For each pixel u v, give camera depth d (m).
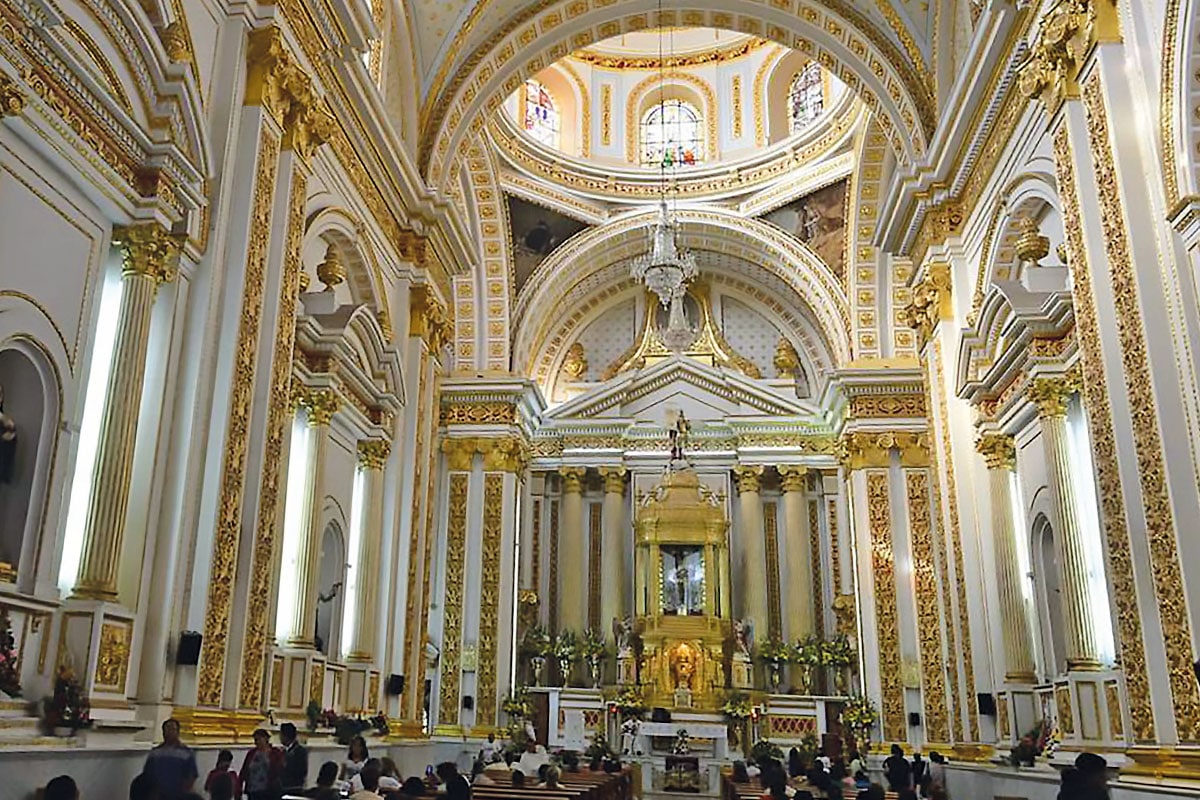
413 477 12.35
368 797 6.09
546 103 22.95
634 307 24.17
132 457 6.70
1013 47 9.48
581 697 19.25
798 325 23.59
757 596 20.94
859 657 17.64
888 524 17.56
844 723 16.88
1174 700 6.59
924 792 9.44
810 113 21.66
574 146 22.73
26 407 6.21
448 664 18.11
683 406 22.55
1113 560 7.35
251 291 7.94
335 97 10.04
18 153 5.87
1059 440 9.23
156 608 6.82
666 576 21.14
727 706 18.83
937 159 11.99
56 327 6.21
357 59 9.98
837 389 18.91
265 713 8.03
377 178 11.62
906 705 16.53
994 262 10.85
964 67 10.58
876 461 17.88
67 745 5.72
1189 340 6.65
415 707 12.19
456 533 18.91
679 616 20.61
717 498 21.84
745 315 24.00
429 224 12.88
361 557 11.18
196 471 7.26
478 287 20.38
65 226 6.32
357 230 10.88
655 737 18.66
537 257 21.33
